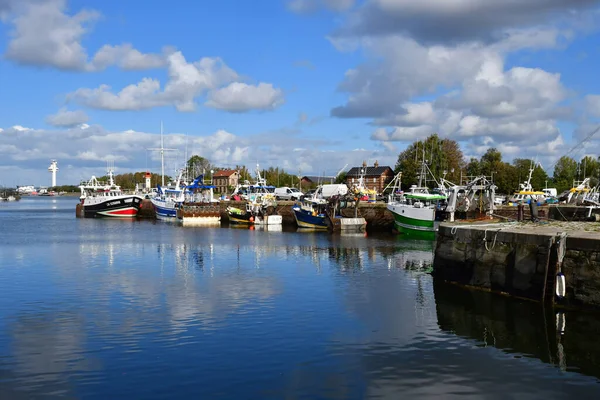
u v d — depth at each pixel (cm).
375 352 1873
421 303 2608
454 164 13475
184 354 1845
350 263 4047
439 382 1605
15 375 1658
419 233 6662
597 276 2222
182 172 11238
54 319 2306
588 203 6331
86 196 11675
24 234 6712
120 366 1731
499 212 6781
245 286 3059
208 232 7200
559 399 1489
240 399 1479
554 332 2072
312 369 1708
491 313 2364
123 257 4344
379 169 16538
